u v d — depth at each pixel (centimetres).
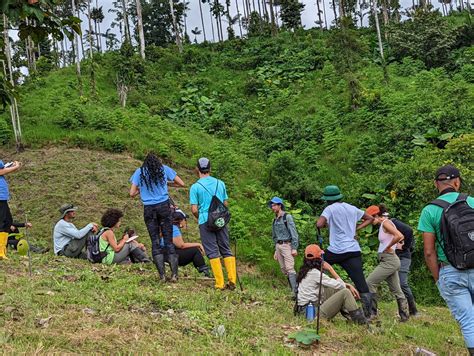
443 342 595
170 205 729
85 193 1448
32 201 1409
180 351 415
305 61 3125
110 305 536
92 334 429
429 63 2920
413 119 1852
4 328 415
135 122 2023
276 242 907
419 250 1247
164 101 2767
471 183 1252
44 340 402
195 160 1784
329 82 2708
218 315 559
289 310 659
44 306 498
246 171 1770
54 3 343
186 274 833
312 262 628
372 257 1270
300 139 2075
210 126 2364
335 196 658
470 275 418
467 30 3133
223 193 723
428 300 1155
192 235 1297
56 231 912
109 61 3269
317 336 486
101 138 1766
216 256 713
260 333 513
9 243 921
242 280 1071
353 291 652
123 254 866
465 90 2017
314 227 1335
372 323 634
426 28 3078
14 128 1722
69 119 1894
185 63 3544
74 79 2830
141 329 467
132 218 1344
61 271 699
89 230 899
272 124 2356
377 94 2150
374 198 1477
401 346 538
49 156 1667
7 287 557
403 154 1678
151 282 692
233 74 3284
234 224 1320
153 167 702
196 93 2969
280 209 912
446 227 418
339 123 2114
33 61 3834
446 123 1747
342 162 1825
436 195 1346
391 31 3269
